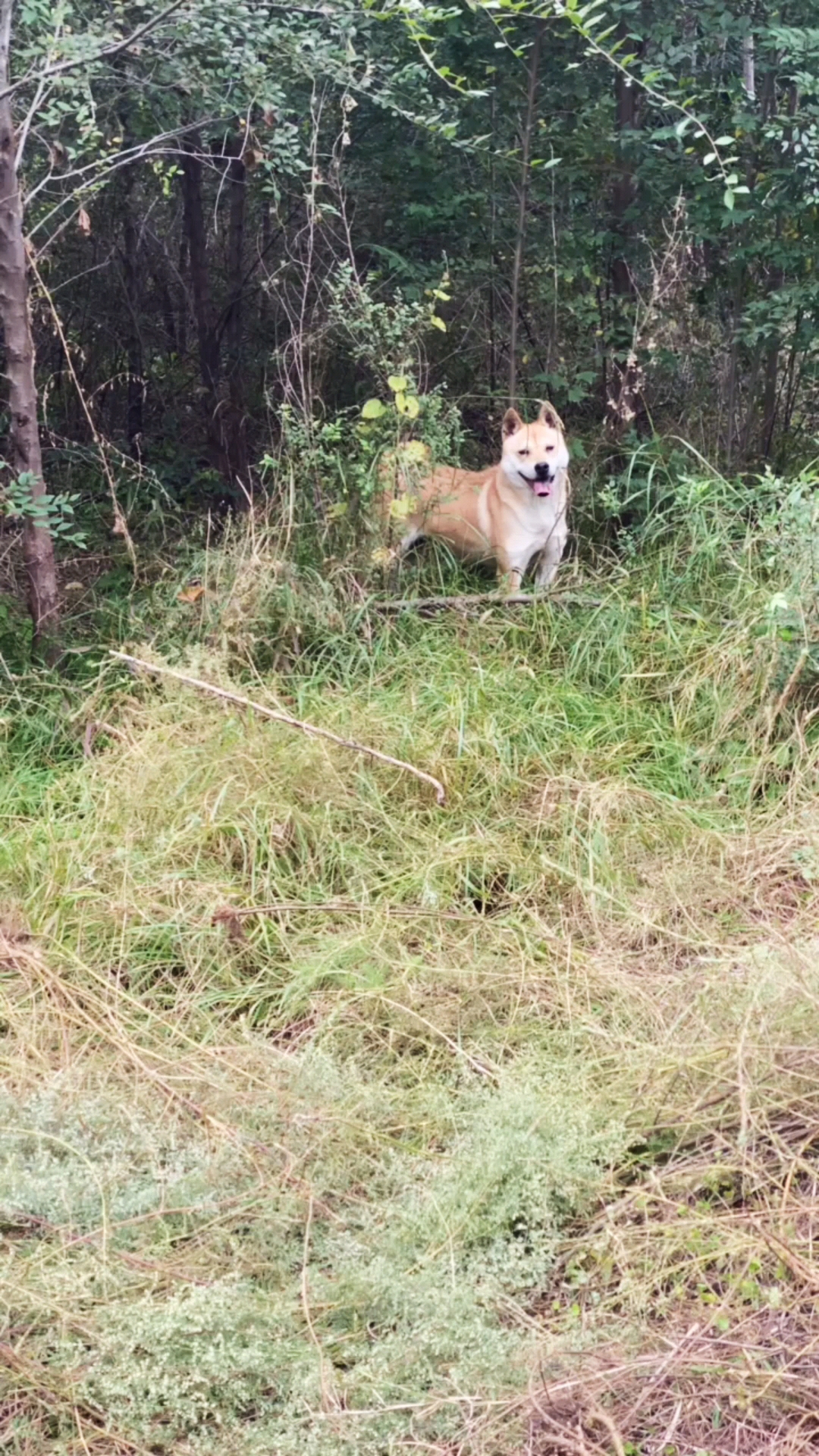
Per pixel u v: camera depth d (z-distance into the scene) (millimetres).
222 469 7816
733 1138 2660
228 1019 3355
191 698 4660
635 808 4230
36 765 4691
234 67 5188
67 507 4984
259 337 8195
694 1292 2342
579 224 6828
